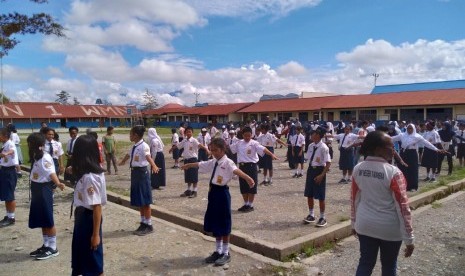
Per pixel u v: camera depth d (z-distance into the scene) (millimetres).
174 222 7586
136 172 6539
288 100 49562
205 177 12812
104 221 7348
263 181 11312
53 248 5578
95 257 3918
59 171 9398
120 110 75812
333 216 7496
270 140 11906
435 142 11180
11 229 6902
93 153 3936
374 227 3412
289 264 5250
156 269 5031
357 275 3488
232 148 8367
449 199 9281
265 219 7312
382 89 48000
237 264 5211
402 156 9773
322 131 6879
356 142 11023
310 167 6945
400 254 5578
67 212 8141
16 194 10250
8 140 7164
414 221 7312
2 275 4871
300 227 6746
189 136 9633
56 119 65875
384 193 3420
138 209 8594
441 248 5840
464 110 31250
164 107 74750
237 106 57312
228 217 5266
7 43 14258
